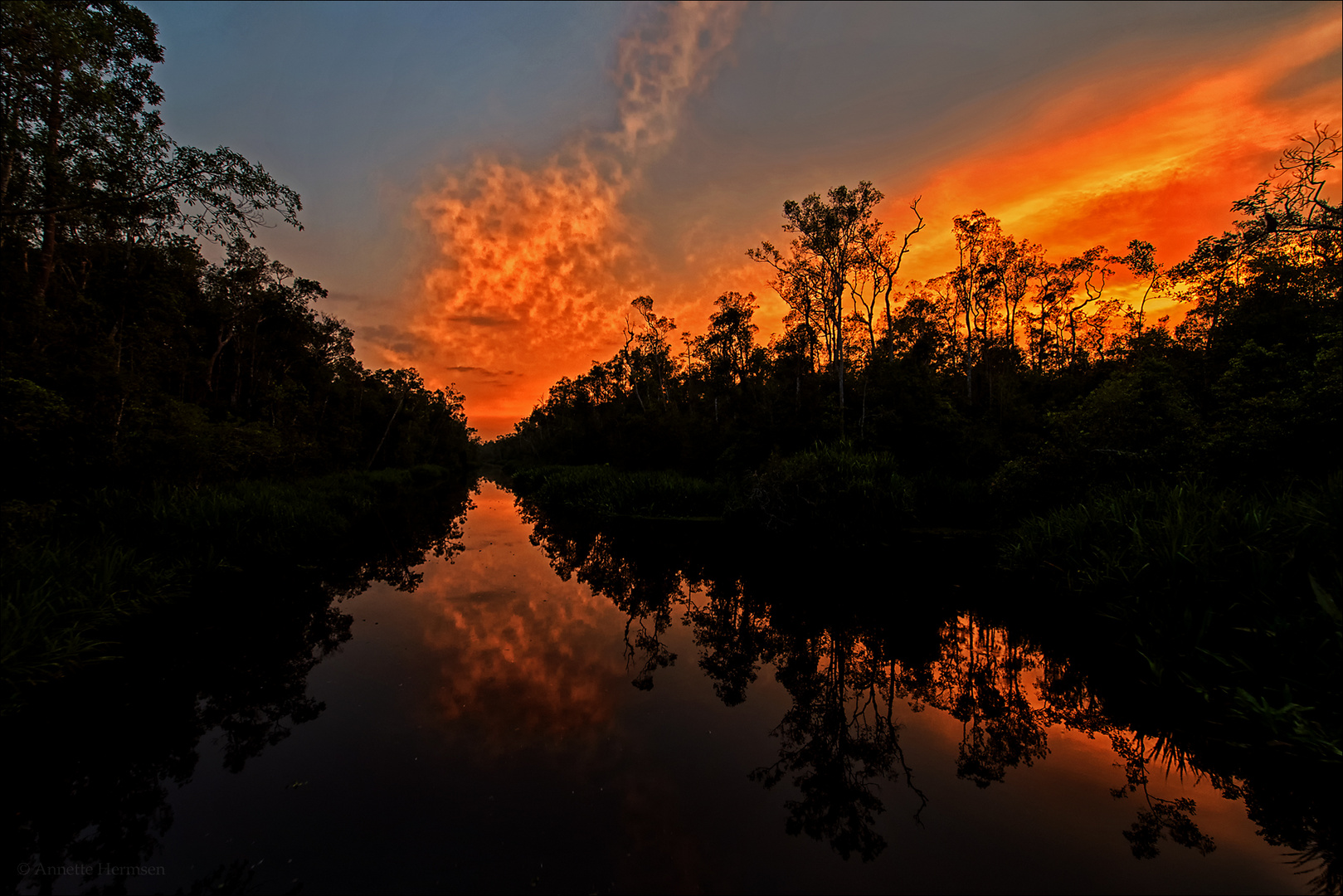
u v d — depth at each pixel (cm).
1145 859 298
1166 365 1034
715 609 868
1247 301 1062
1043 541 841
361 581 994
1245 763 388
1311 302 980
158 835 314
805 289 2072
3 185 800
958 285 2403
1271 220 986
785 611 849
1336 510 491
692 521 1745
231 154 873
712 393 3047
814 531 1334
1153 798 359
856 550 1233
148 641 639
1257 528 549
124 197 879
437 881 277
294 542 1169
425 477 4162
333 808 338
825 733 458
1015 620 764
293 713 473
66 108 750
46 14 630
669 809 342
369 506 2075
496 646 658
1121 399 958
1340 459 677
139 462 1095
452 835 314
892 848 308
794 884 278
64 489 929
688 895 269
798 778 384
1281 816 337
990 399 2002
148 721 460
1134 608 590
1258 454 744
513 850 302
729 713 492
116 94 842
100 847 307
